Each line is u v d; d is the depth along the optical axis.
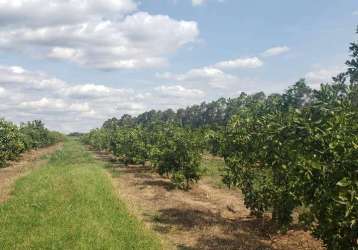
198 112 100.94
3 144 40.00
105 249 12.34
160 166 27.45
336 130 9.75
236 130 16.02
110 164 43.69
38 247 12.46
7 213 16.78
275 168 13.70
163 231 15.33
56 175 28.88
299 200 10.89
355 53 31.08
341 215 9.05
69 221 15.43
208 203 21.45
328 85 10.88
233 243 13.94
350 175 9.05
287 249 13.62
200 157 25.55
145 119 129.50
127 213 17.28
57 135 110.69
